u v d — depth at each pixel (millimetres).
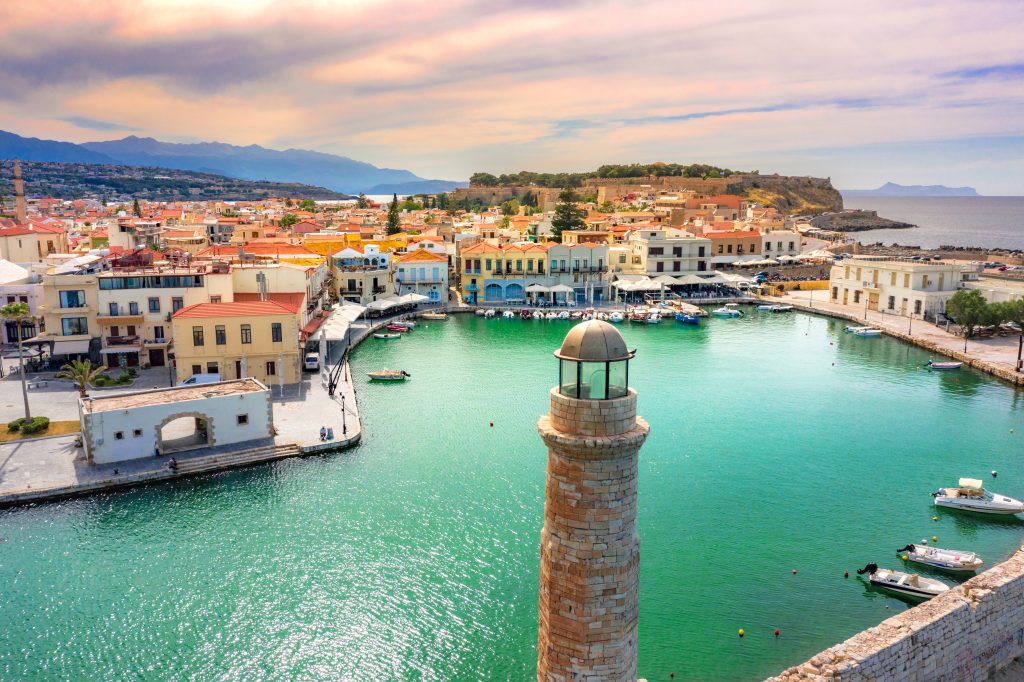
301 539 46719
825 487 55094
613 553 15055
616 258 156125
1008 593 32625
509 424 70250
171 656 35844
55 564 43219
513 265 145500
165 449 58312
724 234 177250
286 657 35969
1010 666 32656
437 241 177000
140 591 40781
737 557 44656
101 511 49812
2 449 57469
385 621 38688
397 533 47688
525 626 38375
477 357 100500
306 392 76188
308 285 99500
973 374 90000
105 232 156750
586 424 14656
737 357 100312
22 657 35531
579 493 14875
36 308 91250
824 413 73938
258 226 192625
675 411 74562
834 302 142875
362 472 57500
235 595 40688
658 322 127750
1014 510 49531
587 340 14883
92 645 36469
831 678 26422
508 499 53000
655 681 33594
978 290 114188
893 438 66312
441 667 35375
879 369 92938
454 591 41375
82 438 58125
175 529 47750
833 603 39844
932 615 30172
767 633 37219
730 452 62594
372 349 105750
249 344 76812
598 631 15219
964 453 62344
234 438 60031
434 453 62031
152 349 83688
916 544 46094
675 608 39375
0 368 79188
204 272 86625
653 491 54312
